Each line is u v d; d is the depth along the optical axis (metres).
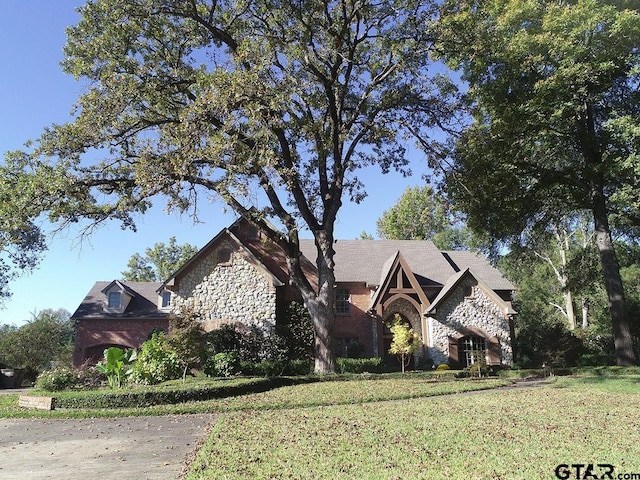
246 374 24.75
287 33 22.62
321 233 24.41
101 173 21.28
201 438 10.47
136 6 20.55
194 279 29.50
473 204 26.48
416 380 21.58
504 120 23.75
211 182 21.50
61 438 11.03
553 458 7.62
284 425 11.09
